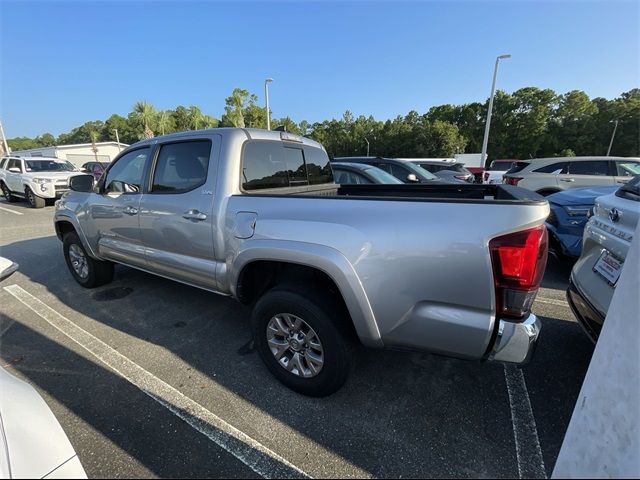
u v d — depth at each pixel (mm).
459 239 1601
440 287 1665
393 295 1762
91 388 2299
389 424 1987
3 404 1389
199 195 2525
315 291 2064
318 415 2062
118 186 3258
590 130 53781
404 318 1769
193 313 3402
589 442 1256
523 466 1711
